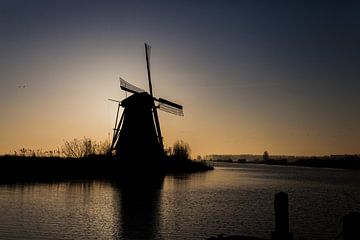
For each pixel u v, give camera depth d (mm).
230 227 25328
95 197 39500
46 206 32469
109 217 28125
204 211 32188
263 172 141750
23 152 72812
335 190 57156
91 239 21312
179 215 29797
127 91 62625
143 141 60438
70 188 47906
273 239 12883
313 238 22625
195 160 136125
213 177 87875
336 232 24250
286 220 12859
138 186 53938
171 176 82750
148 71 66188
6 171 64562
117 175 61469
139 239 21531
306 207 36156
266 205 36719
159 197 41594
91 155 73938
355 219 11383
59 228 23859
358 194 51000
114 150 62688
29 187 47594
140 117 60781
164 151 64938
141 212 30828
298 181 81750
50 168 68250
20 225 24406
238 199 41719
